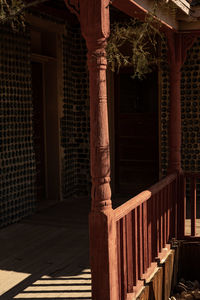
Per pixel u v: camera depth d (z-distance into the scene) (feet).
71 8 11.71
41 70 28.30
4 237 21.29
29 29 24.66
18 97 23.79
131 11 15.16
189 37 20.48
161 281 17.42
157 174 30.27
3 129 22.57
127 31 15.85
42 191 29.01
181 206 20.85
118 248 13.47
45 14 26.32
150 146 30.35
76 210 26.63
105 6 11.57
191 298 19.04
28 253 19.01
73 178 30.58
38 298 14.48
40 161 28.58
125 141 30.89
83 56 29.96
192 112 29.14
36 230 22.49
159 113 29.48
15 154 23.62
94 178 12.10
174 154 20.94
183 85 29.22
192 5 19.22
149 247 16.94
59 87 28.45
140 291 15.20
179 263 20.49
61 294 14.78
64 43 28.73
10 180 23.27
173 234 20.65
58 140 28.66
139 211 15.49
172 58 20.63
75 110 30.30
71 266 17.40
